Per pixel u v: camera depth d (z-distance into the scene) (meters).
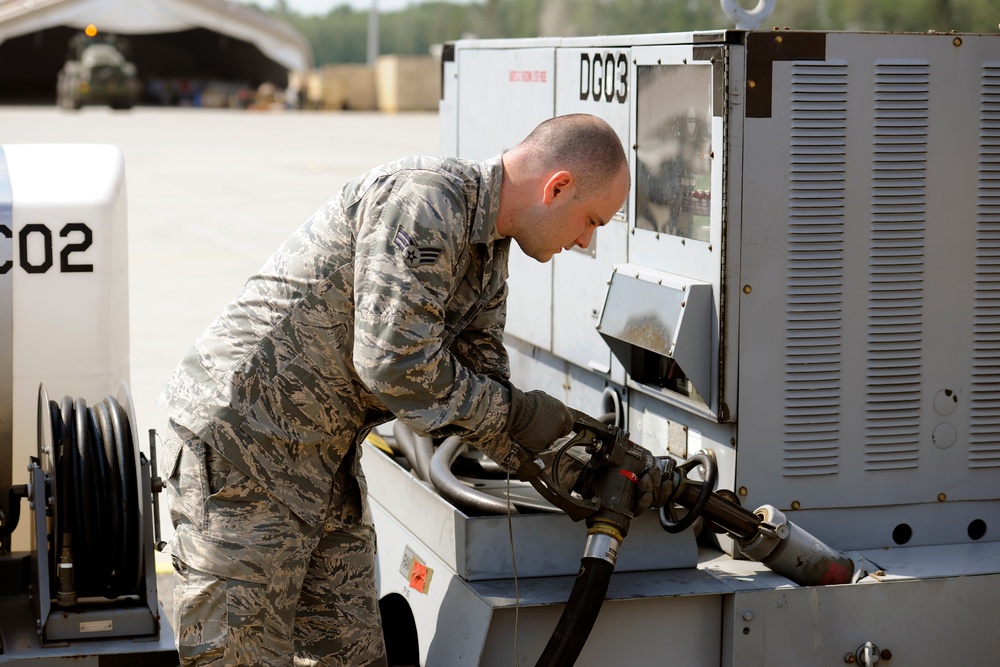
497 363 2.46
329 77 39.94
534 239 2.25
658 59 2.72
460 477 3.06
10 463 2.94
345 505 2.41
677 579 2.49
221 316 2.29
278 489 2.22
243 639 2.21
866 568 2.57
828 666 2.48
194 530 2.22
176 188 15.41
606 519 2.30
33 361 2.93
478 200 2.19
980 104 2.61
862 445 2.65
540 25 49.94
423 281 2.09
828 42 2.50
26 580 2.77
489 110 3.71
